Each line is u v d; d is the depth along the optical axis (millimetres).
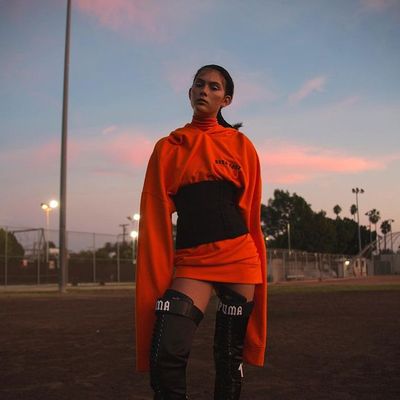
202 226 2025
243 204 2176
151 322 2008
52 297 16609
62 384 3840
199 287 1980
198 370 4312
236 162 2143
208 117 2230
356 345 5574
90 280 32438
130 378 4047
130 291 21500
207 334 6637
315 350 5262
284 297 15125
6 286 27406
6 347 5676
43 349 5512
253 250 2117
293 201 101625
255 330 2225
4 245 27750
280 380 3904
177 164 2078
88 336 6629
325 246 93688
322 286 26000
